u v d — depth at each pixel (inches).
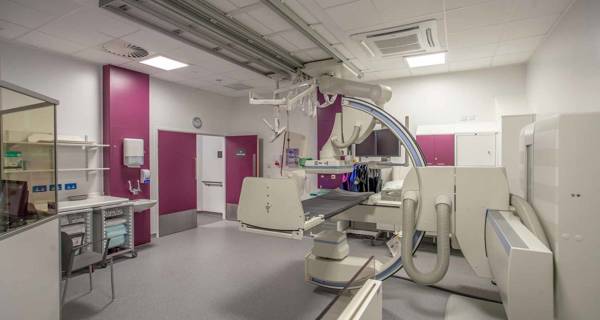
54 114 96.7
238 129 282.7
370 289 67.0
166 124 224.4
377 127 181.2
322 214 97.3
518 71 188.7
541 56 155.3
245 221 95.5
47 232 89.9
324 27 137.7
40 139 94.4
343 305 59.8
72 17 123.8
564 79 124.2
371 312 62.3
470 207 98.4
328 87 119.7
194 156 246.7
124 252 166.7
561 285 65.4
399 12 124.0
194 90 246.4
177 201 231.6
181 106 235.5
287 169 114.1
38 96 88.0
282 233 89.7
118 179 187.0
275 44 156.9
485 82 197.3
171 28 136.9
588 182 64.1
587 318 63.9
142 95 201.5
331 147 122.0
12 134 87.2
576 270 64.6
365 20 131.1
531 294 65.4
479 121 198.4
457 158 185.2
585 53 104.7
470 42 154.5
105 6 112.6
